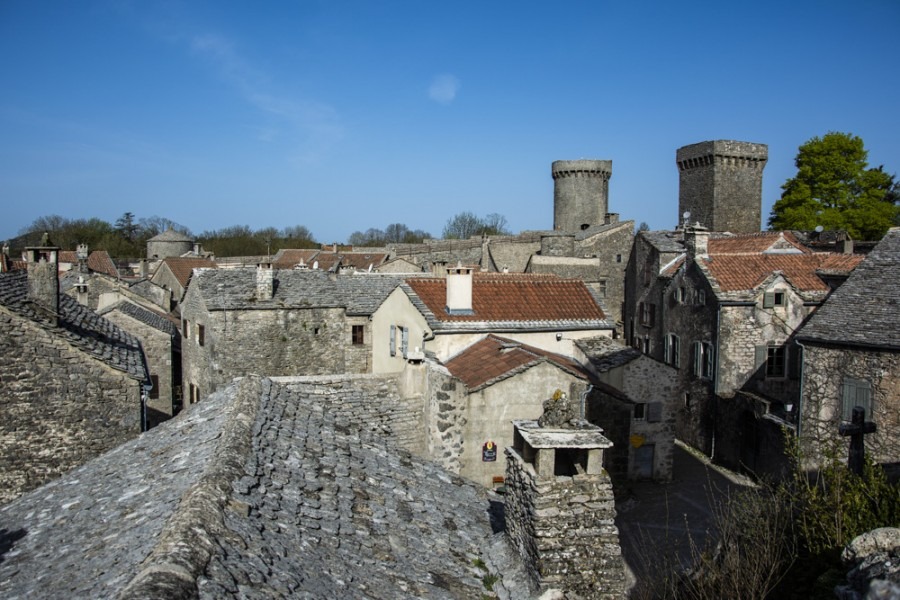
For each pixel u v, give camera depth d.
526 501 8.72
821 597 8.60
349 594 6.37
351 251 79.81
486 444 16.94
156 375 33.56
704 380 30.56
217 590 5.02
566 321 26.39
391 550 8.12
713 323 29.84
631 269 49.41
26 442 16.12
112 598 4.93
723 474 26.70
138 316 34.53
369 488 9.74
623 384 24.17
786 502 12.77
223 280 32.81
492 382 16.98
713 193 62.06
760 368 29.45
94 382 16.61
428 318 24.66
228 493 7.05
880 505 10.40
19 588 6.46
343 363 33.03
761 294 29.44
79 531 7.86
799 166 60.81
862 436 14.12
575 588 8.20
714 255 32.38
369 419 14.09
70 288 40.22
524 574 8.52
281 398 12.30
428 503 10.28
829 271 30.52
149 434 12.24
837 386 20.92
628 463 24.05
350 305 33.19
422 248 72.19
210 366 31.22
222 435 9.16
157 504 7.47
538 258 52.81
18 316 15.94
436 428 15.23
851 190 58.72
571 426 9.16
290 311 31.88
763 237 39.03
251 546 6.12
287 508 7.69
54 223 100.62
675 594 11.68
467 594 7.89
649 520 21.05
